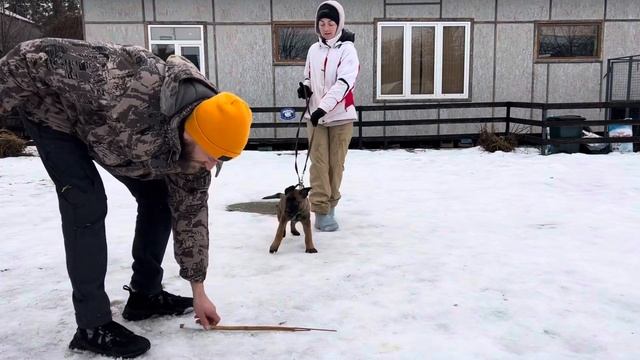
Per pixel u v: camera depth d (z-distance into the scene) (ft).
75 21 77.56
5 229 16.28
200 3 37.17
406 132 39.09
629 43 38.70
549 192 21.29
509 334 8.75
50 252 13.57
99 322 7.92
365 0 37.35
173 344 8.32
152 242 8.83
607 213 17.49
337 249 13.57
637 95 38.60
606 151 34.37
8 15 75.97
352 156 33.27
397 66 38.37
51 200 20.92
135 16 36.99
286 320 9.24
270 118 38.50
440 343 8.41
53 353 8.05
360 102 38.55
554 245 13.84
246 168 28.71
